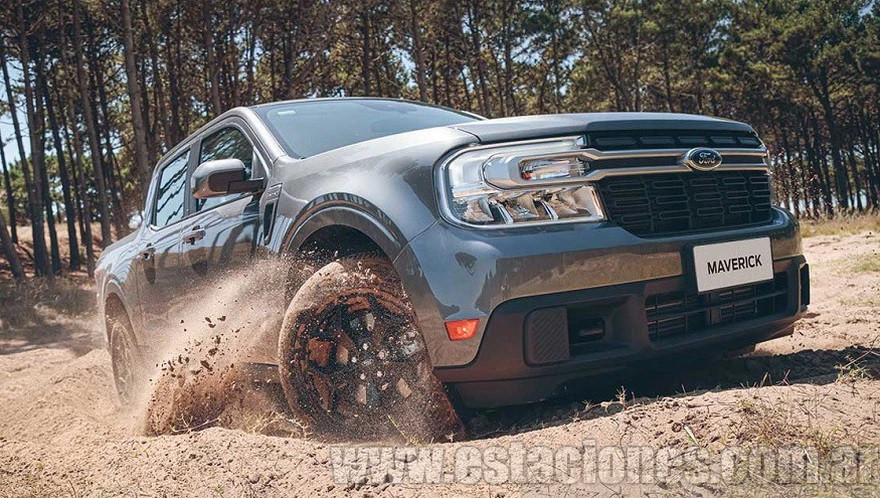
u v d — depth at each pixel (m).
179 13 23.42
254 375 3.25
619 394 2.72
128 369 4.51
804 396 2.27
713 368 3.22
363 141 3.38
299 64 26.91
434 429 2.64
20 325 11.26
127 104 31.22
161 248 4.04
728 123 3.04
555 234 2.51
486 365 2.47
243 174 3.31
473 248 2.47
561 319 2.48
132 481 2.45
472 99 37.75
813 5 39.28
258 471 2.31
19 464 2.94
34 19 23.38
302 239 2.98
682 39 37.44
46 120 31.77
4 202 49.28
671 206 2.76
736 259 2.83
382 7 25.30
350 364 2.75
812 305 5.44
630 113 2.91
